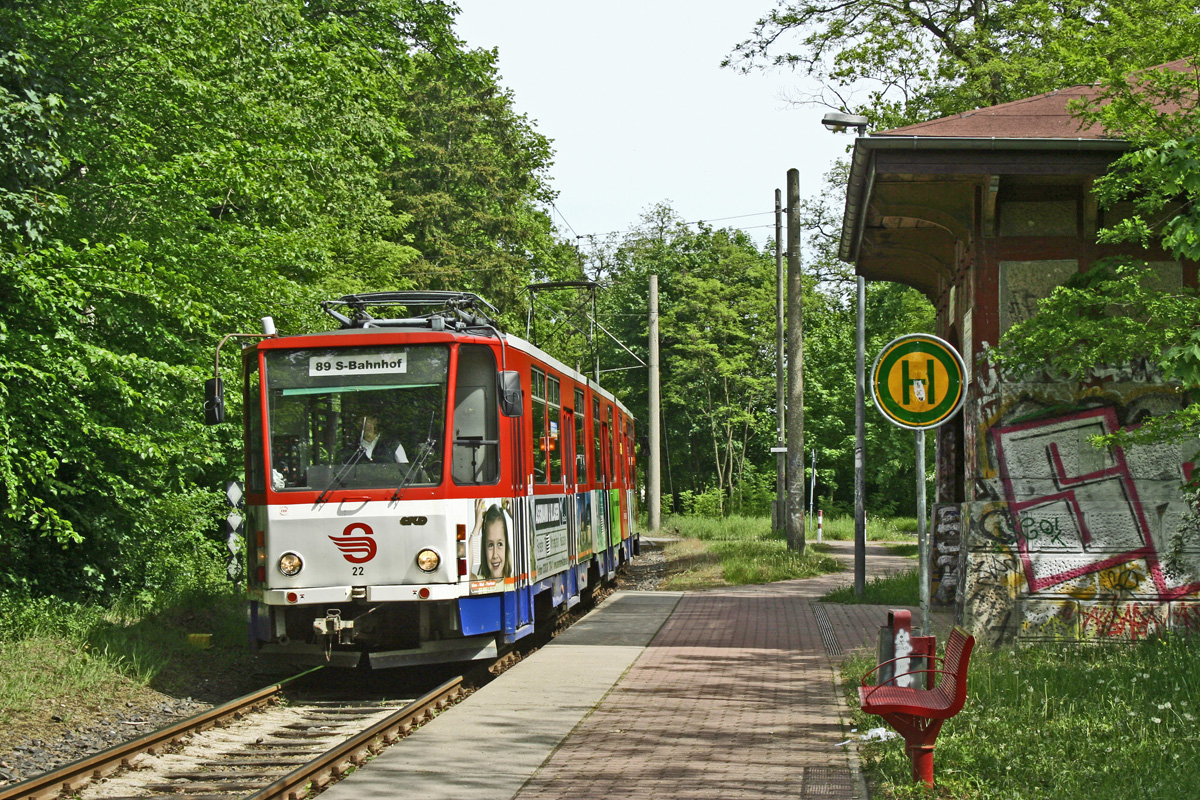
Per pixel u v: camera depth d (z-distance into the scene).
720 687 10.16
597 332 60.84
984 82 22.25
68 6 12.95
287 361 11.30
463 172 42.50
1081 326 10.54
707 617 15.65
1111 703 8.32
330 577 10.83
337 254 23.69
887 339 51.06
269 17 18.52
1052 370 12.16
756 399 57.81
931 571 17.17
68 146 12.95
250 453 11.40
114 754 7.67
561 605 14.61
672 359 56.94
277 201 15.89
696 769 7.21
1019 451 12.21
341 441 11.11
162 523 15.25
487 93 44.19
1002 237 12.41
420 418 11.16
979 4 23.17
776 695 9.77
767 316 57.81
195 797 7.02
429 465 11.04
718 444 58.84
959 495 17.30
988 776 6.68
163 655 11.93
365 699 10.85
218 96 15.37
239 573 13.30
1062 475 12.13
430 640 11.05
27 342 11.91
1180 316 10.12
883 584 19.27
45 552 14.14
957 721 7.91
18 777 7.53
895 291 50.06
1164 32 10.61
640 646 12.83
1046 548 12.08
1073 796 6.10
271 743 8.59
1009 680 9.13
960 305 13.66
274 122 16.58
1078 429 12.15
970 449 12.59
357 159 23.77
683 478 61.16
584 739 8.13
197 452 14.62
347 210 23.86
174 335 13.98
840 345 57.31
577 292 60.72
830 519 50.00
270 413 11.20
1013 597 12.04
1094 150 11.56
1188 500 11.84
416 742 8.11
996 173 11.77
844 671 10.62
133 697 10.18
